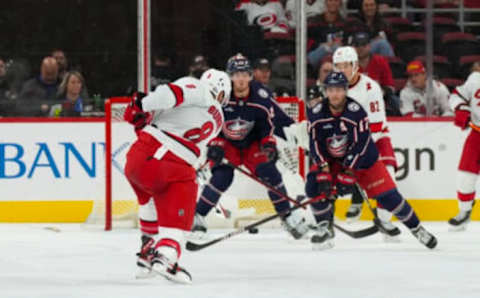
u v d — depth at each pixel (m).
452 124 25.05
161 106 14.38
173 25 24.50
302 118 23.64
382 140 21.47
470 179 23.05
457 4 25.20
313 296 13.61
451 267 16.94
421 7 25.05
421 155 25.09
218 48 24.61
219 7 24.55
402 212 19.38
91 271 16.39
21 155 24.67
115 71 24.62
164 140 14.69
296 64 24.50
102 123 24.67
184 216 14.71
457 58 25.25
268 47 24.50
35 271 16.41
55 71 24.66
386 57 25.00
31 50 24.62
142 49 24.45
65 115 24.73
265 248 19.94
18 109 24.72
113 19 24.56
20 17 24.56
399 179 25.12
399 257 18.39
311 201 19.19
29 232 22.78
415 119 25.03
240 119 20.48
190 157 14.86
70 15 24.58
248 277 15.66
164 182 14.64
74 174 24.72
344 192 18.91
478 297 13.55
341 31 24.77
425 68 25.12
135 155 14.69
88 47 24.61
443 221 25.20
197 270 16.55
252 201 23.73
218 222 23.72
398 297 13.55
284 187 21.16
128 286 14.55
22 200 24.72
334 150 18.81
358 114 18.48
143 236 15.66
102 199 23.92
